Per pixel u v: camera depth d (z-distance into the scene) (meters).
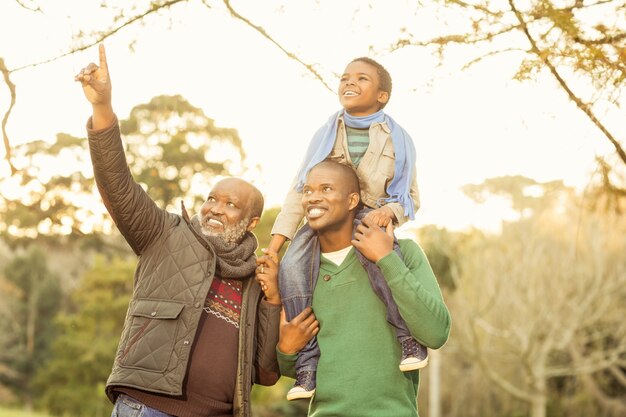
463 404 37.41
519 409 35.94
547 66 4.76
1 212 25.44
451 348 35.00
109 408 38.53
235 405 4.49
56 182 19.19
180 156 24.56
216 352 4.50
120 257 38.09
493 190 30.16
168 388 4.29
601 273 30.42
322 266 4.59
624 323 32.41
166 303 4.45
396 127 4.66
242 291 4.67
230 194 4.70
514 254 31.73
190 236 4.63
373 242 4.34
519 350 31.53
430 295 4.35
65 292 52.69
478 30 4.80
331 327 4.50
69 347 38.88
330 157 4.67
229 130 24.89
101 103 4.36
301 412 34.97
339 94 4.68
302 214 4.74
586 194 5.84
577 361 32.91
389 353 4.44
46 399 39.38
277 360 4.66
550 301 31.05
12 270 52.28
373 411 4.38
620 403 34.25
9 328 51.91
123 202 4.48
